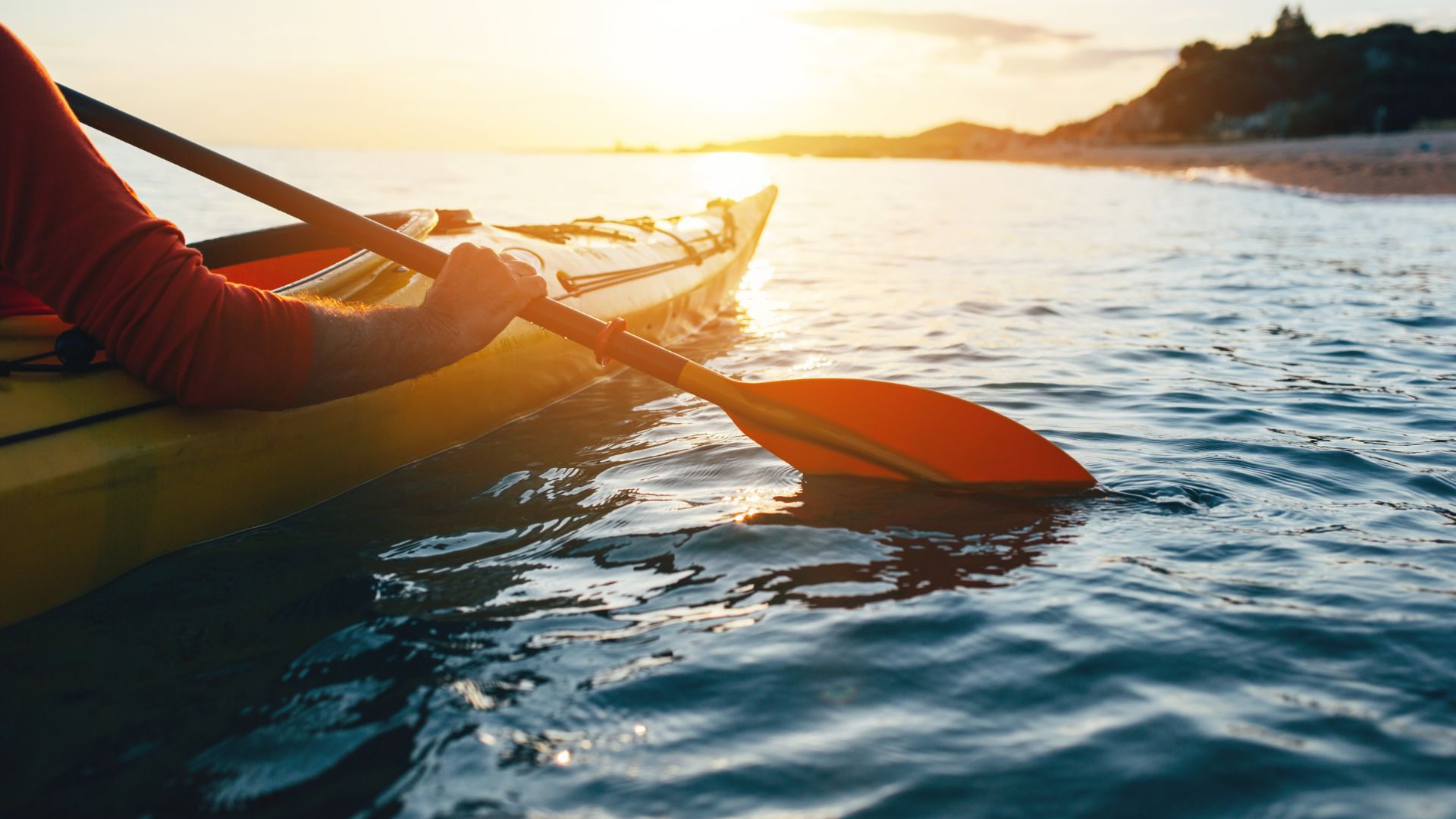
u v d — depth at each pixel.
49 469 1.90
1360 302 6.39
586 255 4.43
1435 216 15.19
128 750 1.50
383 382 2.31
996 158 138.12
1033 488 2.72
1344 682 1.66
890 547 2.31
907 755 1.48
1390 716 1.55
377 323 2.26
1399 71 76.62
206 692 1.67
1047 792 1.38
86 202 1.86
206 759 1.48
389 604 2.02
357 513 2.56
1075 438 3.25
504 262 2.61
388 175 39.12
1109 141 113.19
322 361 2.13
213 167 2.37
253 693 1.67
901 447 2.84
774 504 2.63
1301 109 79.12
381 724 1.57
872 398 2.85
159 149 2.31
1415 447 3.10
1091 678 1.69
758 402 2.86
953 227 14.56
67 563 1.97
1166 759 1.45
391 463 2.88
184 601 2.01
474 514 2.56
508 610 2.00
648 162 103.81
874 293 7.11
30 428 1.92
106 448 2.01
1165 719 1.56
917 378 4.27
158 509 2.15
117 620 1.92
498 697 1.66
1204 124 101.69
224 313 1.99
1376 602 1.96
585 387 4.10
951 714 1.59
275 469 2.44
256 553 2.27
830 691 1.67
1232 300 6.58
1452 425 3.36
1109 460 2.99
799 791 1.39
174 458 2.14
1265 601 1.97
